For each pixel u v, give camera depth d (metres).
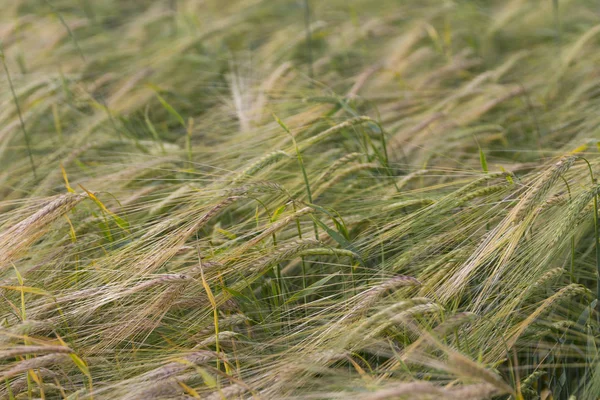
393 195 1.46
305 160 1.56
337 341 1.29
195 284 1.34
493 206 1.41
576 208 1.34
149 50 2.16
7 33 2.15
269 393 1.27
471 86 1.79
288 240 1.41
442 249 1.41
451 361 1.22
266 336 1.36
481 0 2.63
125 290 1.31
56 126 1.74
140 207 1.46
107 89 1.92
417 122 1.70
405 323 1.28
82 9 2.73
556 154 1.58
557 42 1.98
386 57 2.05
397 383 1.25
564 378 1.33
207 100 1.87
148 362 1.31
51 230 1.43
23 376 1.30
